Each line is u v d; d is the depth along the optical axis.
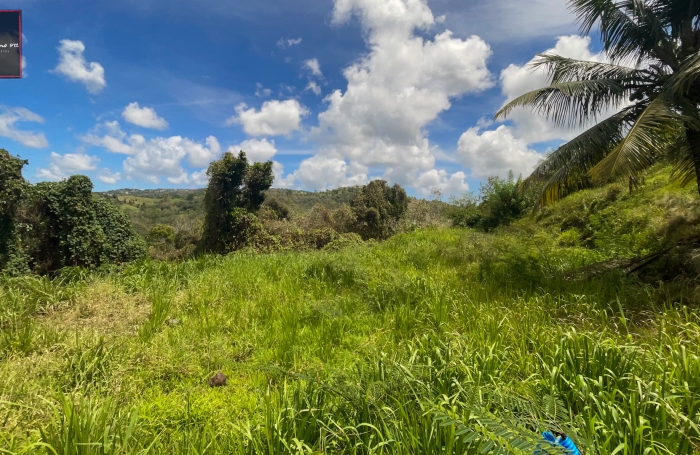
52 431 1.96
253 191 25.12
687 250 4.95
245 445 2.03
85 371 3.00
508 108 7.33
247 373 3.34
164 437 2.38
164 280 6.29
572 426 1.84
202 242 21.78
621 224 8.98
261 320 4.62
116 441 2.07
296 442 1.73
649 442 1.85
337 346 3.92
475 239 8.91
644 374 2.42
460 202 21.89
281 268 7.32
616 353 2.57
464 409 1.84
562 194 6.96
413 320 4.20
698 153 5.52
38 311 4.88
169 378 3.25
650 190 10.70
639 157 4.70
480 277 6.16
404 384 2.33
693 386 2.24
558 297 4.53
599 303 4.11
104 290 5.66
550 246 9.29
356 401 2.19
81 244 16.25
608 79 6.18
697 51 5.11
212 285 5.98
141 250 18.75
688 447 1.84
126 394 2.84
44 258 16.02
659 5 5.87
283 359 3.53
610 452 1.76
